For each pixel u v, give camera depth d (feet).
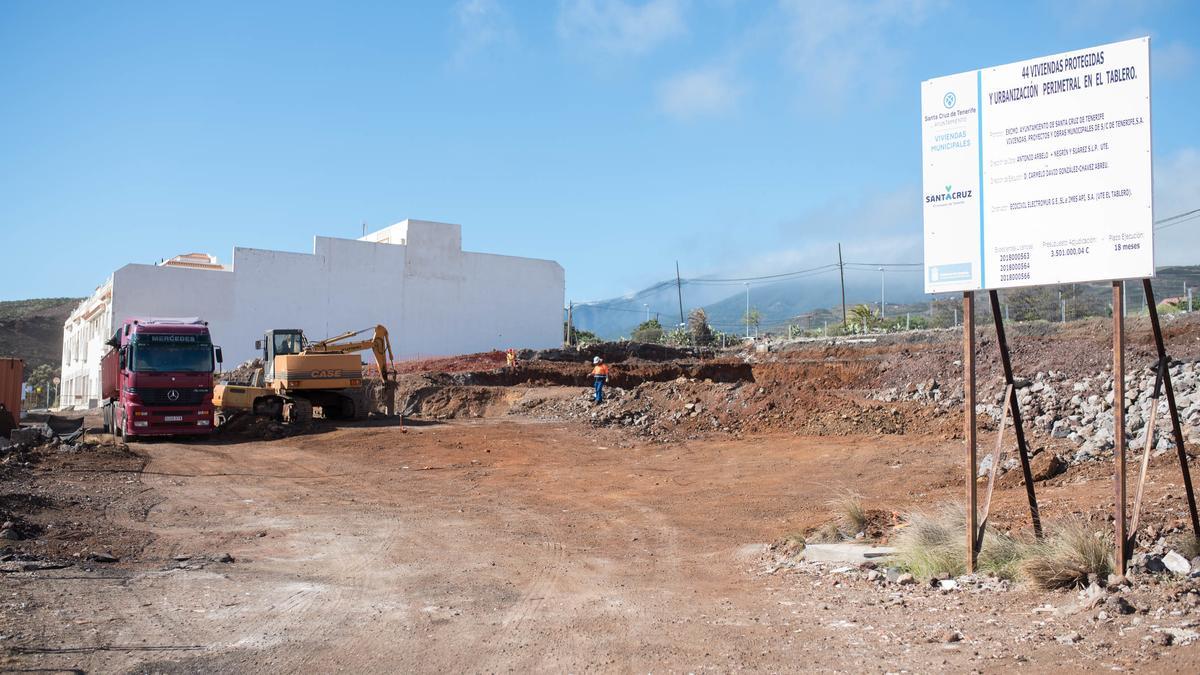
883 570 29.50
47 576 28.66
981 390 84.79
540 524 43.83
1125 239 24.97
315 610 25.57
